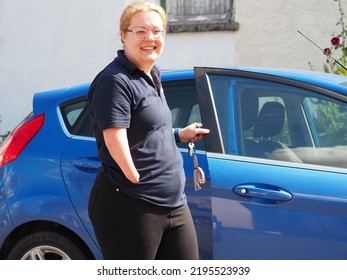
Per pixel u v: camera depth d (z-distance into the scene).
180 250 3.04
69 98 4.03
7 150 4.05
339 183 3.38
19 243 4.00
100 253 3.77
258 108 3.71
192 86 3.86
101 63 8.78
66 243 3.89
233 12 8.36
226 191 3.51
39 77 8.98
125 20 2.99
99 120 2.87
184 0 8.49
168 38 8.56
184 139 3.35
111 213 2.95
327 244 3.35
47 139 3.96
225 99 3.75
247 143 3.63
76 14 8.77
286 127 3.63
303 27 8.18
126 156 2.84
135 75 2.95
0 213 4.00
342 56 7.73
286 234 3.40
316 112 3.61
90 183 3.77
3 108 9.12
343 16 8.02
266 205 3.43
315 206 3.37
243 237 3.47
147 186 2.93
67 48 8.84
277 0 8.21
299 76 3.74
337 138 3.52
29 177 3.93
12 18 8.94
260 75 3.76
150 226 2.94
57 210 3.84
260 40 8.33
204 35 8.46
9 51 9.00
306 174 3.45
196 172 3.39
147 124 2.92
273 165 3.52
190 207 3.56
